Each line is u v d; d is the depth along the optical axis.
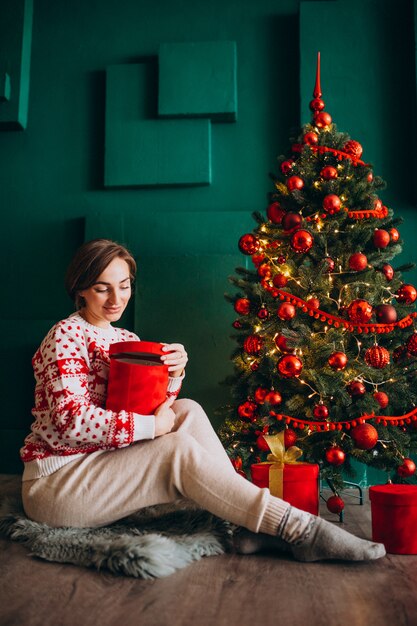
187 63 2.55
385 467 1.79
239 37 2.61
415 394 1.82
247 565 1.25
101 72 2.65
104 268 1.49
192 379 2.42
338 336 1.74
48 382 1.39
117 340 1.56
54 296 2.55
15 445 2.47
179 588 1.12
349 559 1.24
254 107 2.58
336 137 2.02
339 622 0.97
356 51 2.52
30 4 2.68
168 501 1.34
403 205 2.45
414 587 1.12
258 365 1.88
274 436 1.59
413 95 2.45
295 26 2.60
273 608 1.03
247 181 2.55
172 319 2.45
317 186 1.94
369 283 1.83
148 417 1.36
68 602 1.05
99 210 2.59
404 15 2.52
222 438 1.96
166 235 2.51
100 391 1.46
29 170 2.62
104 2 2.68
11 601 1.06
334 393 1.71
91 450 1.39
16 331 2.52
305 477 1.51
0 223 2.61
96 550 1.25
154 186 2.56
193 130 2.55
